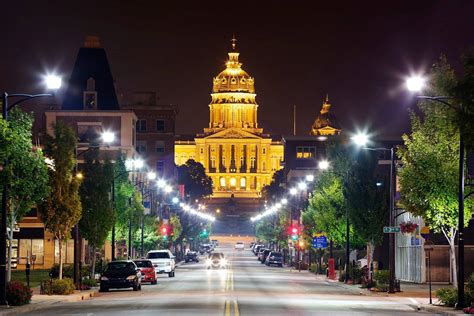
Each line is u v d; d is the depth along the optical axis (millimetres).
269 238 193250
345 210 86688
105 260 95938
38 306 47281
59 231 62656
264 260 150250
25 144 48094
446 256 79188
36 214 109750
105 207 72438
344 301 53656
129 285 64250
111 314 40969
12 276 85375
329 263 90938
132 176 129250
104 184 72875
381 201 78250
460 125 39938
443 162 52469
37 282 74188
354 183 78875
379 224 77812
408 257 86875
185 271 113188
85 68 141625
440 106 51688
